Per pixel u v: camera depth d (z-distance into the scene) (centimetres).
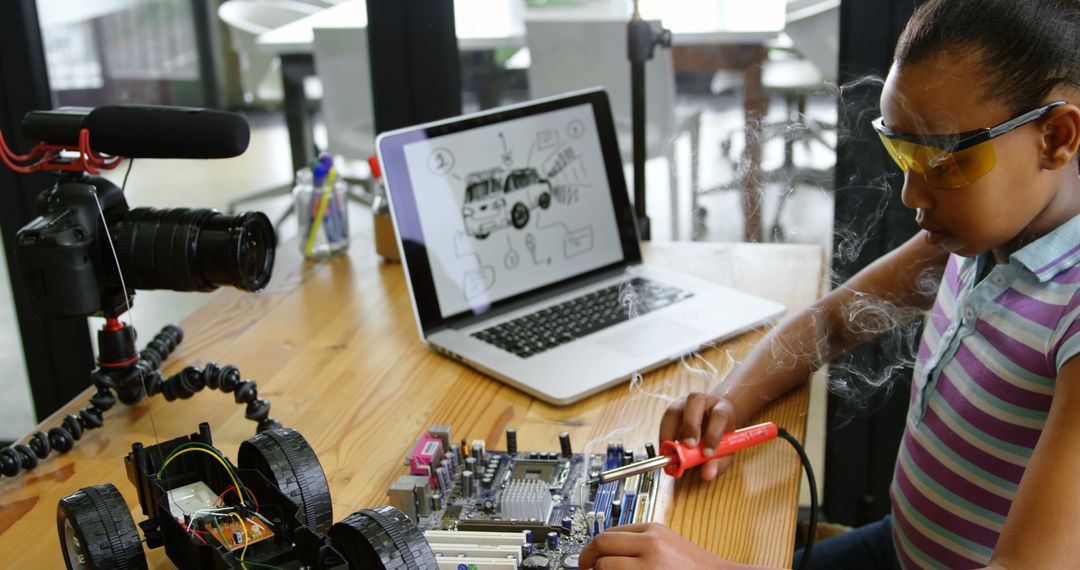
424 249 129
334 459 104
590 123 146
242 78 385
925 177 86
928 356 110
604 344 125
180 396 116
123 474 104
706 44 322
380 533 74
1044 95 81
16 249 103
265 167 386
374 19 172
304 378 122
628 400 115
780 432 102
